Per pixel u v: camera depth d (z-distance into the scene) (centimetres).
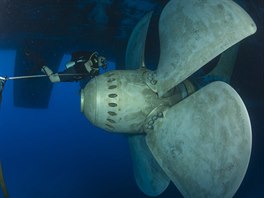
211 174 324
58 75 420
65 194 844
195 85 444
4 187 348
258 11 604
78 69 422
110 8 638
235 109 324
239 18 326
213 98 338
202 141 332
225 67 490
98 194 838
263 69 702
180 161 348
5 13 669
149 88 388
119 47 820
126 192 842
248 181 782
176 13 354
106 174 959
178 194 768
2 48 923
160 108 386
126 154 1146
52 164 1048
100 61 427
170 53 352
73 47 843
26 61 958
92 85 390
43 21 700
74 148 1241
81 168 1011
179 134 354
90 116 394
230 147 317
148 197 809
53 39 788
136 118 388
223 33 319
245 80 711
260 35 635
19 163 1055
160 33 371
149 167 455
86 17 675
